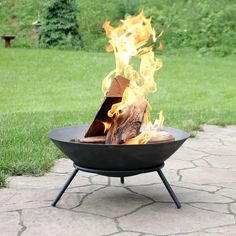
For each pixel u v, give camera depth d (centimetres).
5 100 1059
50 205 332
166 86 1217
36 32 1714
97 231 288
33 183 385
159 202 340
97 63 1434
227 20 1822
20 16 1864
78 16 1847
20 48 1636
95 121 334
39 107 986
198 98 1098
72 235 282
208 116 727
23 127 607
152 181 394
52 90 1170
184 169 435
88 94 1135
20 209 324
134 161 307
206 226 296
